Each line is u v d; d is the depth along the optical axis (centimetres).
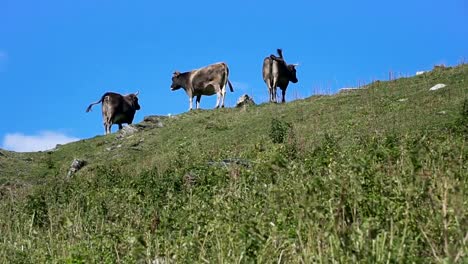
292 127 2433
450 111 2214
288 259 750
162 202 1475
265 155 1858
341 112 2648
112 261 947
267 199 1009
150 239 955
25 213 1523
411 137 1741
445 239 682
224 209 1015
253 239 762
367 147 1634
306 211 750
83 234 1239
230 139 2647
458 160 1128
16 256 1162
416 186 857
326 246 716
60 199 1667
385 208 809
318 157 1511
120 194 1625
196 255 851
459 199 740
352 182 850
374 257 663
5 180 2602
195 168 1828
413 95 2666
